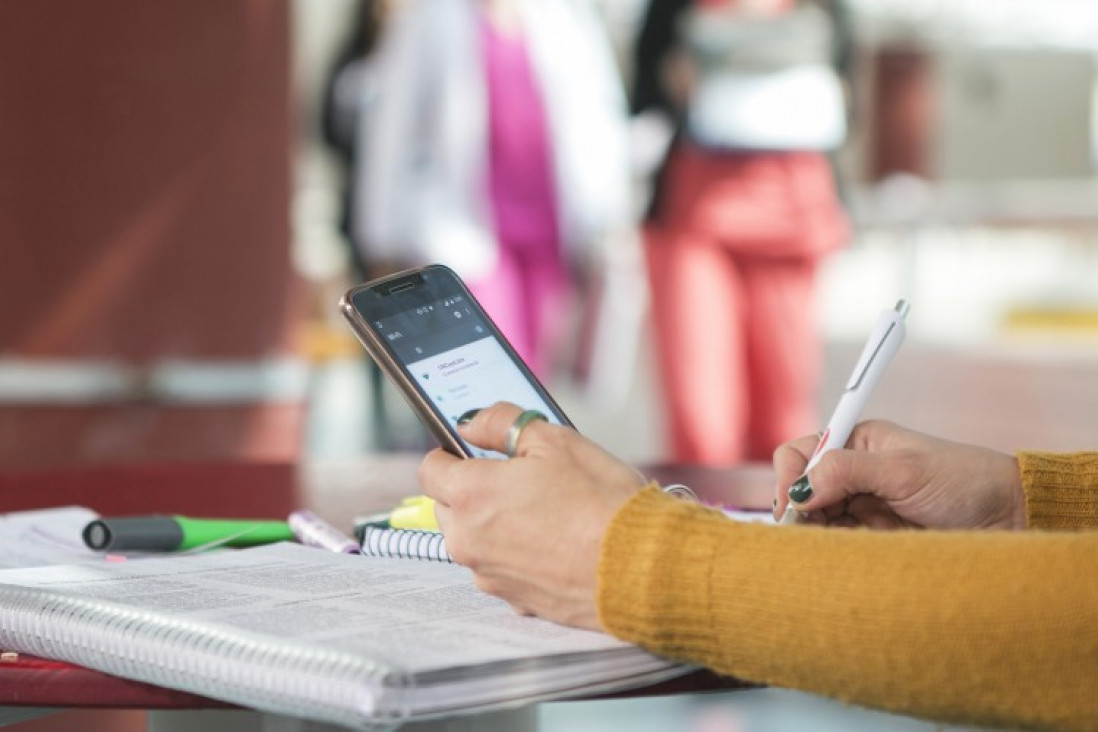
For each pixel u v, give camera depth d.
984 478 1.10
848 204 5.73
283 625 0.86
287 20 3.20
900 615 0.81
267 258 3.19
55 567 1.08
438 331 1.10
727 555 0.85
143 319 3.07
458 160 5.63
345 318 1.08
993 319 10.11
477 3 5.61
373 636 0.84
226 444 3.16
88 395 3.03
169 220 3.06
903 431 1.14
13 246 2.96
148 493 1.64
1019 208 9.52
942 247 10.84
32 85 2.94
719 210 5.58
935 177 9.87
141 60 3.01
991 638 0.80
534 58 5.62
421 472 0.95
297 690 0.77
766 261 5.62
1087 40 10.58
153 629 0.85
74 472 1.82
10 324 2.97
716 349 5.65
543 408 1.09
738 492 1.60
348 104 5.86
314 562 1.11
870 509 1.12
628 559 0.86
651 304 5.73
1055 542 0.82
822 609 0.82
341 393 8.07
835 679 0.83
